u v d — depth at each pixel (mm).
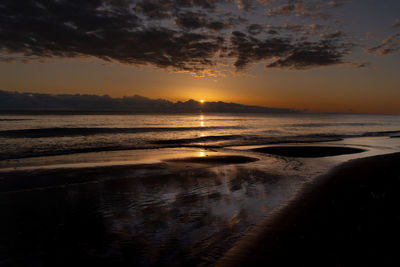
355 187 9133
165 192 9258
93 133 35219
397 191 8070
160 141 28234
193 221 6543
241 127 57688
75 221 6605
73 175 12000
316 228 5680
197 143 27344
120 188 9797
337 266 4070
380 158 16578
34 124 52250
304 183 10492
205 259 4730
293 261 4391
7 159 16547
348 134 40781
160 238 5625
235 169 13773
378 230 5211
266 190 9477
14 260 4785
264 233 5668
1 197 8570
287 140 30938
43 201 8219
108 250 5152
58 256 4941
